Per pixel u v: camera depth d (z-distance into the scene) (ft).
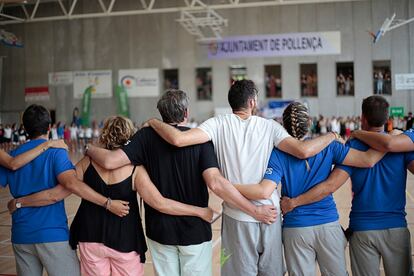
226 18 98.99
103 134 10.32
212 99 100.68
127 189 9.98
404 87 92.38
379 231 10.02
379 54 93.56
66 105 106.52
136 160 9.89
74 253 10.74
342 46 94.79
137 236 10.36
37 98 107.86
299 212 9.98
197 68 101.14
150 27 102.73
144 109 103.24
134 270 10.39
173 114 9.93
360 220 10.21
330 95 95.66
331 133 10.11
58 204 10.70
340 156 9.95
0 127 95.86
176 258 10.18
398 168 10.02
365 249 10.25
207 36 100.78
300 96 96.99
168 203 9.73
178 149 9.84
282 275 10.26
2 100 109.29
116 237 10.07
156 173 9.93
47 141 10.74
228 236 10.27
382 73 93.50
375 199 10.05
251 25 98.07
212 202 32.22
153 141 9.96
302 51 95.96
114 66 104.37
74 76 106.01
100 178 10.03
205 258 10.11
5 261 18.20
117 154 9.69
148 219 10.16
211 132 10.04
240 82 10.23
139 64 103.35
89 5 104.83
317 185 9.84
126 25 103.71
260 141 9.93
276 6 96.99
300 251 10.07
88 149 10.13
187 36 101.14
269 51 97.19
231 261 10.25
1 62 104.73
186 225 9.86
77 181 10.03
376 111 9.95
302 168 9.94
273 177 9.77
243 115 10.17
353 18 94.38
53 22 106.63
